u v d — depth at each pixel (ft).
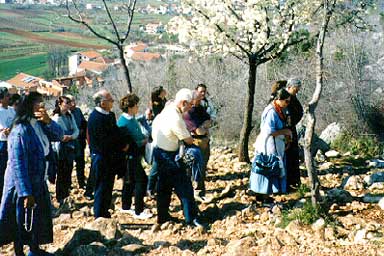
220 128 58.80
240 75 68.90
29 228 17.13
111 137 22.15
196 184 26.05
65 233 22.12
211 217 23.52
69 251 19.15
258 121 57.47
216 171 32.76
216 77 68.64
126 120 23.03
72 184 31.68
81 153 29.91
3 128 22.40
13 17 576.20
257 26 31.55
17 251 17.61
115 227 20.93
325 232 19.57
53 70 350.64
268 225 21.54
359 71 49.98
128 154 23.38
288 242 19.01
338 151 39.68
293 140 24.35
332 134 42.34
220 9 31.60
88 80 253.03
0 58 400.47
